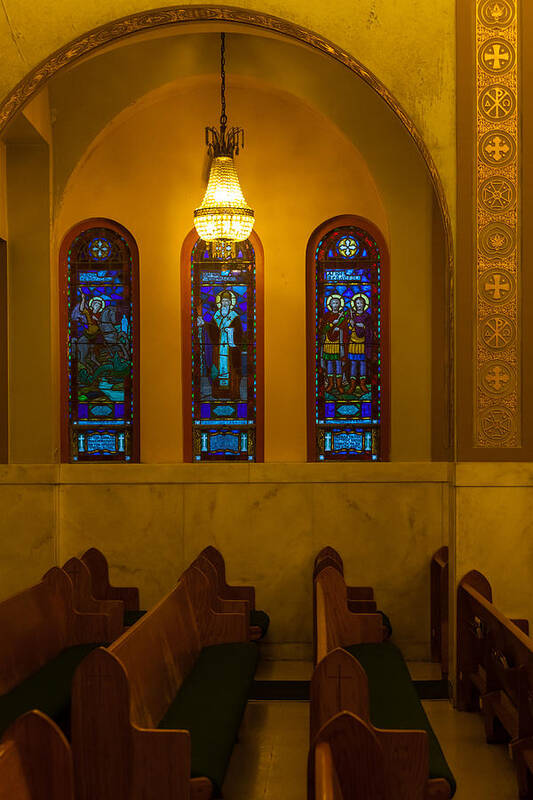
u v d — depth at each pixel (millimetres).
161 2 5625
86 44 5781
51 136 7613
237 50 7582
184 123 7957
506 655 4648
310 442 7969
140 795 3500
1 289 7590
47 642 5348
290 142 7980
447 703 5844
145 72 7582
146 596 7648
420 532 7582
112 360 8023
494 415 5672
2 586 7520
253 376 8023
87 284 8031
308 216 7965
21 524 7531
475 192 5691
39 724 2795
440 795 3457
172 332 7973
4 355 7605
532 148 5688
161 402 7961
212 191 7164
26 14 5691
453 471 5695
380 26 5699
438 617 7289
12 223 7590
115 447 7977
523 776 4215
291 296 7969
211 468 7648
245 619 5551
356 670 3426
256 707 5898
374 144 7688
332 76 7648
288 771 4727
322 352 8023
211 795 3506
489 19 5688
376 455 7980
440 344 7734
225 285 8031
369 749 2912
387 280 7984
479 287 5684
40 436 7633
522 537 5641
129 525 7645
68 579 5758
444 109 5695
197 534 7645
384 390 7957
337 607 5754
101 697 3512
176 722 4062
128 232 8016
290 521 7621
